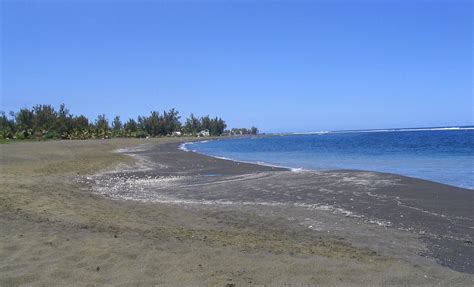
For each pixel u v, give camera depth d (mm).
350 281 5613
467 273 6312
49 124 100125
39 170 23266
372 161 29859
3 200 11344
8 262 6094
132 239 7516
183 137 146500
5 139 82750
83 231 8102
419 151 40000
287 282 5512
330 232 9039
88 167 26797
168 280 5473
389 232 8945
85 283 5324
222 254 6707
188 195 15070
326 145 62688
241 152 47969
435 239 8320
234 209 11969
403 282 5648
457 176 19016
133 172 24172
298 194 14461
